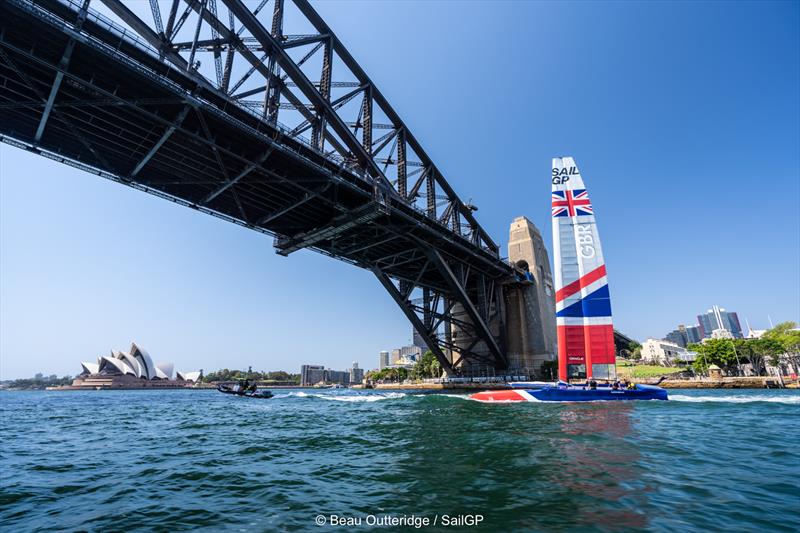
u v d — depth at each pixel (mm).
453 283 55844
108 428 19391
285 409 28891
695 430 14297
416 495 7492
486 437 13508
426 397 41656
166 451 12656
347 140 42406
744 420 17000
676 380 62625
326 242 49500
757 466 9172
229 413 26219
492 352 66250
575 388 26141
